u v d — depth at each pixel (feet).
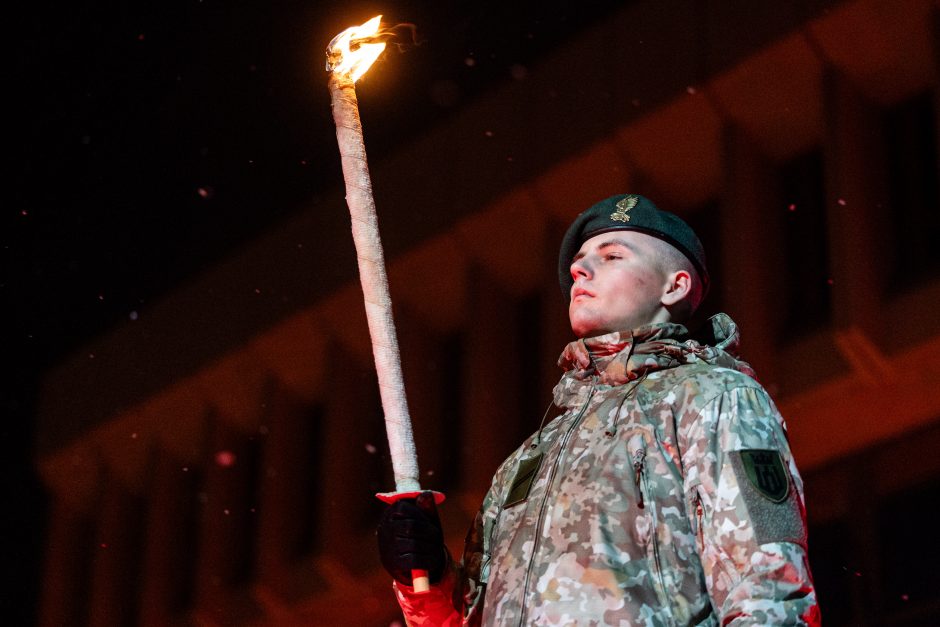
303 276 44.65
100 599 48.70
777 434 7.95
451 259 42.09
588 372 8.88
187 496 48.83
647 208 9.44
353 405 44.04
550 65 40.57
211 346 46.78
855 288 32.71
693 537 7.70
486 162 41.11
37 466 50.88
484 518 8.82
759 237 36.01
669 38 37.70
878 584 34.35
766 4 35.78
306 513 45.06
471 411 40.24
